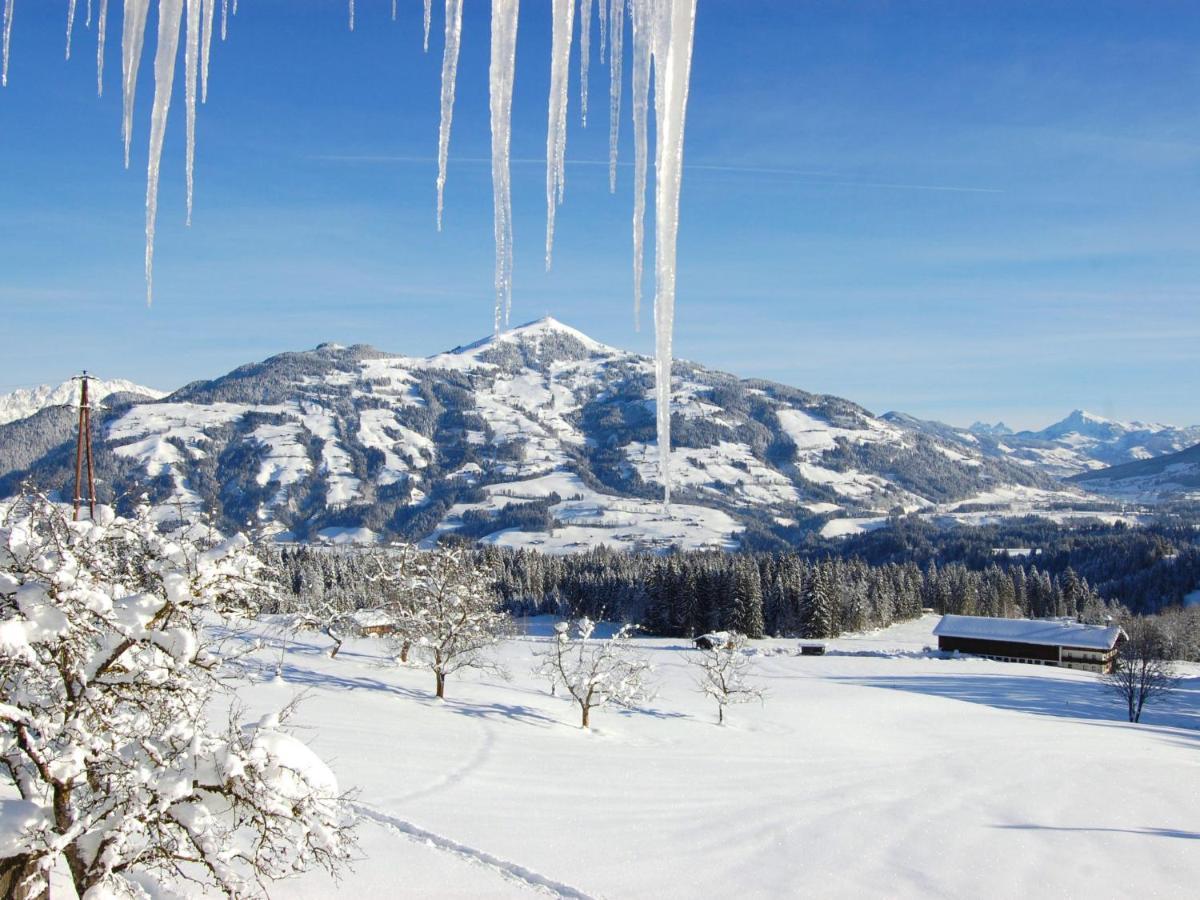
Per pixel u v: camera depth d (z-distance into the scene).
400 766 25.86
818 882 20.34
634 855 20.48
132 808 8.90
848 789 30.66
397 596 43.06
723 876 19.97
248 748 9.52
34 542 9.14
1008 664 84.06
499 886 16.59
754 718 48.75
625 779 28.81
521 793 24.91
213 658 10.03
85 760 9.00
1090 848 25.05
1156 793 32.81
